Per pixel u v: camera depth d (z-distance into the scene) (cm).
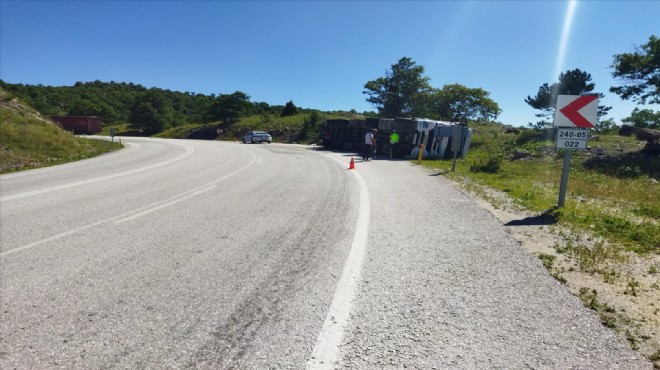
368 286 364
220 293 346
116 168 1471
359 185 1059
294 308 318
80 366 239
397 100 5006
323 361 247
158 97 8925
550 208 743
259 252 464
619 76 2033
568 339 280
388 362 247
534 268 421
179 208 725
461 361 250
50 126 2272
